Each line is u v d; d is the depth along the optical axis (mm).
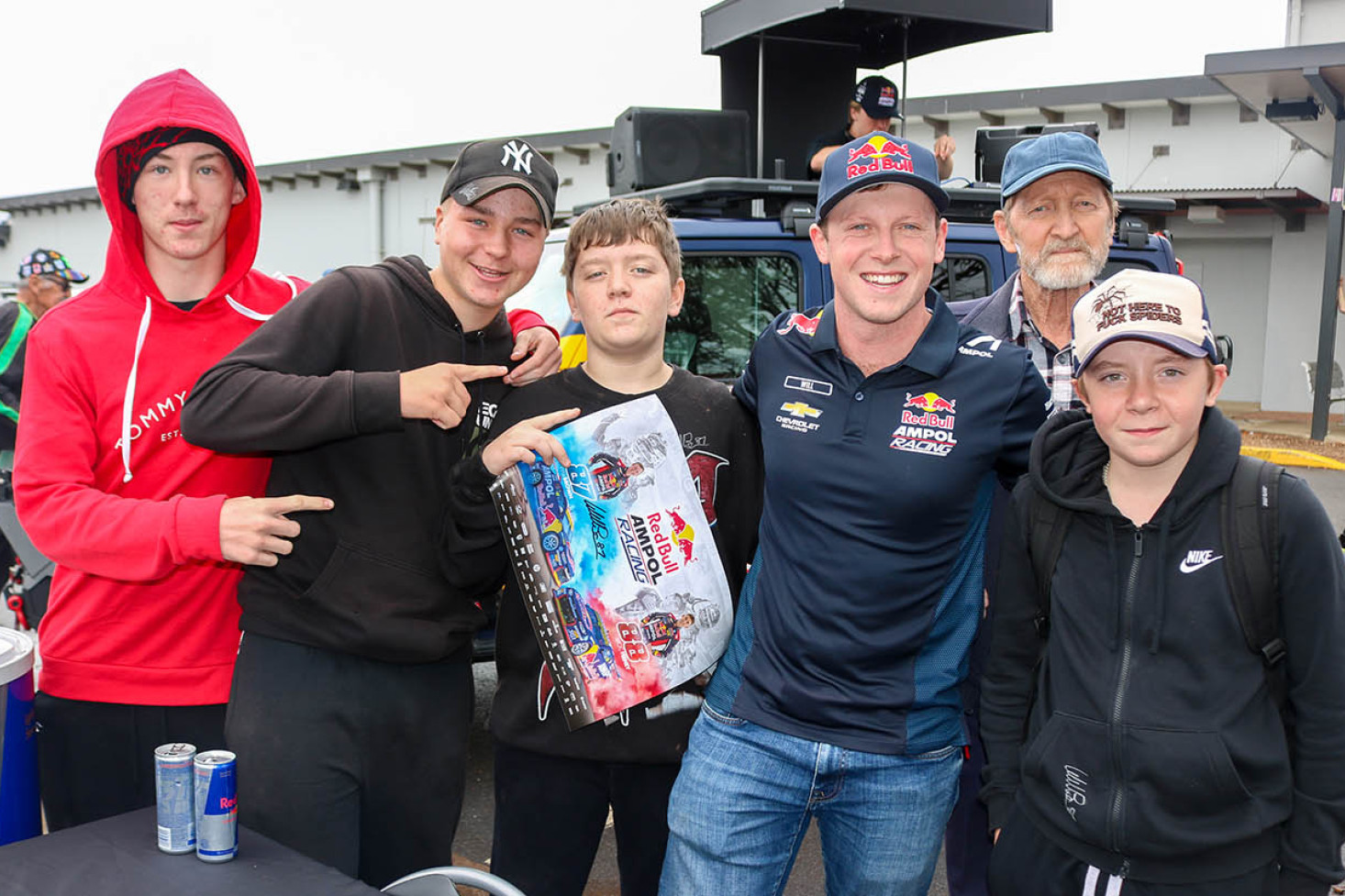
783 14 5316
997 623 2076
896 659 2039
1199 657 1750
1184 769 1714
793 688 2031
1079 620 1856
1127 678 1788
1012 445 2094
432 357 2199
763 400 2188
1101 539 1864
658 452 2223
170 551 1906
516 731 2273
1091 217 2627
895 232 2031
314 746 2068
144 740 2229
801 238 4250
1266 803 1745
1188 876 1758
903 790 2041
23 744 2141
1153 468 1806
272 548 1931
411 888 1789
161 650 2209
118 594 2172
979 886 2742
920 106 14930
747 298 4215
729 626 2250
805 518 2066
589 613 2168
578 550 2166
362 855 2246
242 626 2148
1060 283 2598
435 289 2209
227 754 1688
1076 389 1891
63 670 2215
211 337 2246
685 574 2217
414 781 2209
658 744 2242
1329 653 1712
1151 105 14430
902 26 5562
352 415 1886
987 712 2088
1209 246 16016
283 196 21844
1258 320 15797
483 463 2109
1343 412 14695
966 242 4727
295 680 2082
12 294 9812
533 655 2258
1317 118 12758
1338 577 1715
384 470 2111
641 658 2189
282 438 1907
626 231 2180
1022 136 5113
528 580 2135
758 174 5621
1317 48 10859
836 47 5969
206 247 2199
